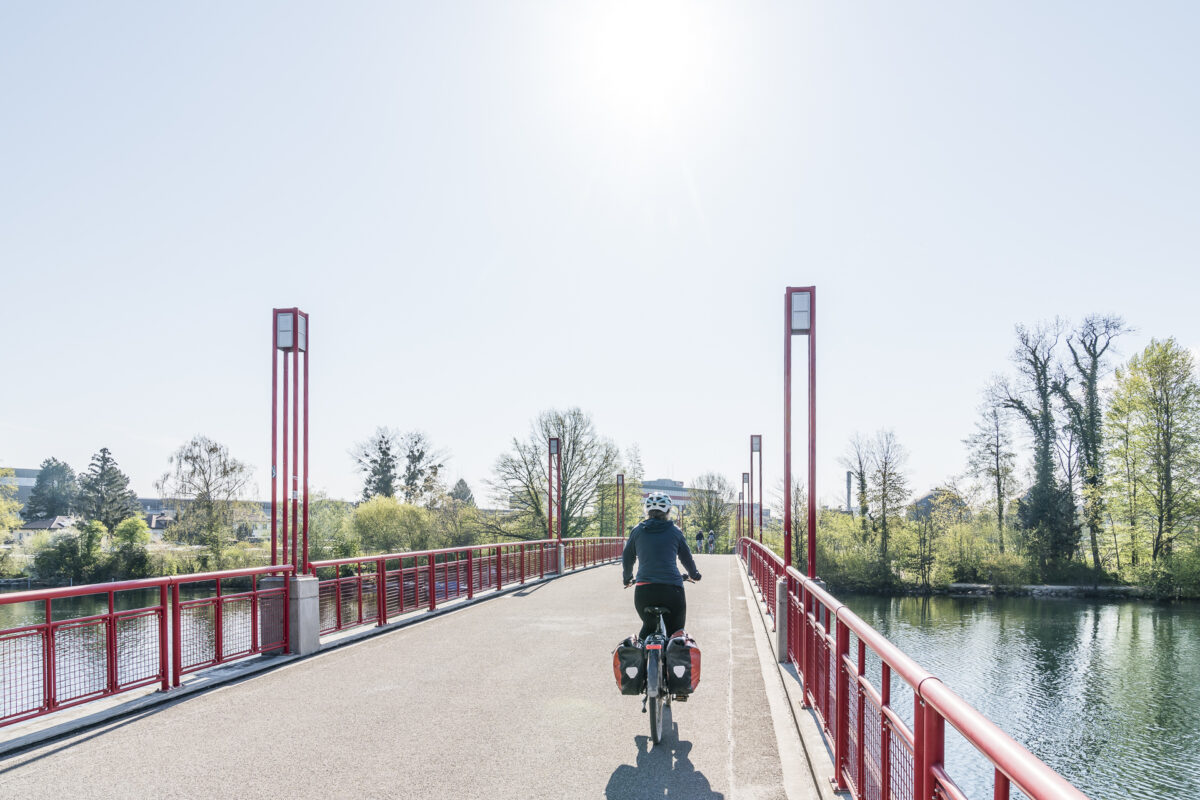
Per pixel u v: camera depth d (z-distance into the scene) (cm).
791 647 945
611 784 523
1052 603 5178
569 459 5741
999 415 5641
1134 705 3027
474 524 6259
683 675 621
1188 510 4981
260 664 916
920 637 4309
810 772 545
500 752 593
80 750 598
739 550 3306
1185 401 5003
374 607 1259
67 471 12444
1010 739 213
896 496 5928
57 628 675
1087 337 5275
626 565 692
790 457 1034
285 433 1078
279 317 1097
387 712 712
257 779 532
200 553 5634
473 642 1108
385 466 7719
